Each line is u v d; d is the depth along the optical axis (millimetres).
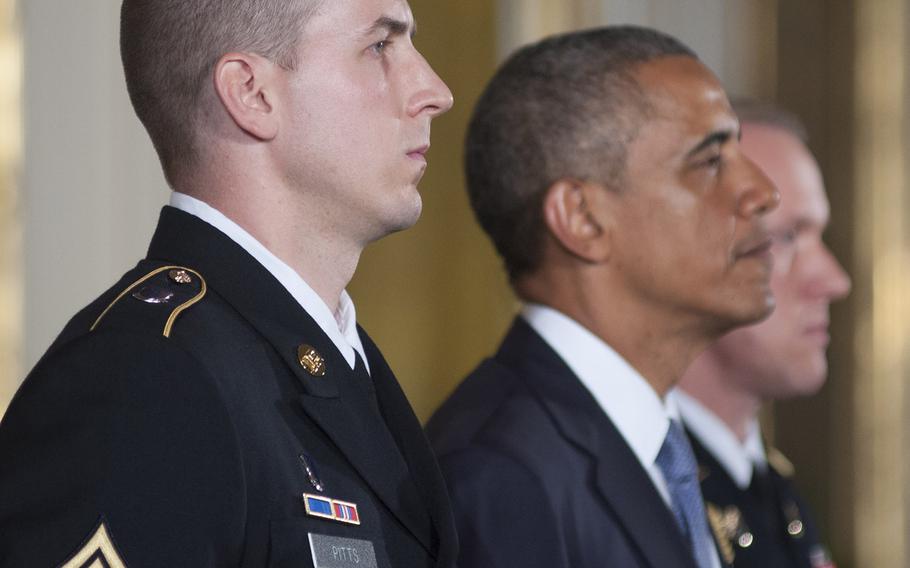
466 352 9211
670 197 4590
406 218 3330
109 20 6340
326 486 3119
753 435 6121
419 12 8953
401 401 3451
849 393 11688
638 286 4613
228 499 2871
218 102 3225
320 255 3307
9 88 6094
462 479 4207
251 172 3234
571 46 4777
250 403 3035
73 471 2736
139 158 6391
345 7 3258
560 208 4652
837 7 11570
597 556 4320
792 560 6008
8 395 6066
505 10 9367
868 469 11633
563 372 4582
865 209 11695
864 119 11641
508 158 4750
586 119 4641
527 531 4191
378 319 8805
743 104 6480
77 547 2684
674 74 4680
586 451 4445
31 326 6141
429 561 3283
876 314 11688
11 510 2736
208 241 3217
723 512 5797
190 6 3230
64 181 6227
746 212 4617
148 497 2752
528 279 4773
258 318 3180
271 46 3219
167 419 2818
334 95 3234
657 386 4688
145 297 3078
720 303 4590
